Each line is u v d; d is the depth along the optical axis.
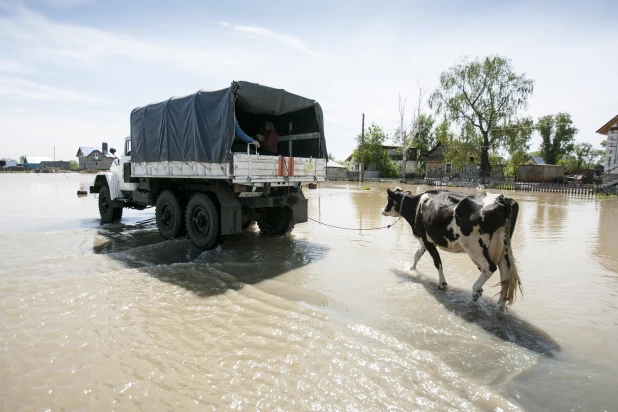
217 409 2.77
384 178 48.22
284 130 9.85
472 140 39.47
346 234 9.71
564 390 3.05
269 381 3.12
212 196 8.01
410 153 56.41
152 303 4.87
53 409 2.79
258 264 6.78
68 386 3.07
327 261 7.00
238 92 7.02
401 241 8.84
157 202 9.30
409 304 4.88
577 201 20.39
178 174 8.21
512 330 4.14
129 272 6.23
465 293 5.32
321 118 8.98
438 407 2.80
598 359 3.54
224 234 7.70
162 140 8.59
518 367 3.39
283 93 7.92
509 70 38.75
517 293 5.32
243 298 5.04
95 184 12.12
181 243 8.64
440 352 3.66
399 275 6.15
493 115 39.06
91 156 81.06
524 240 9.16
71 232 10.15
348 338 3.86
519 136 37.75
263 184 7.61
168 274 6.13
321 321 4.29
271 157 7.65
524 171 40.66
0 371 3.28
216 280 5.81
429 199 5.65
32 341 3.80
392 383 3.10
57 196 20.28
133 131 9.76
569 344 3.83
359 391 2.98
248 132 9.98
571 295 5.25
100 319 4.35
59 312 4.54
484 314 4.57
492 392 2.98
